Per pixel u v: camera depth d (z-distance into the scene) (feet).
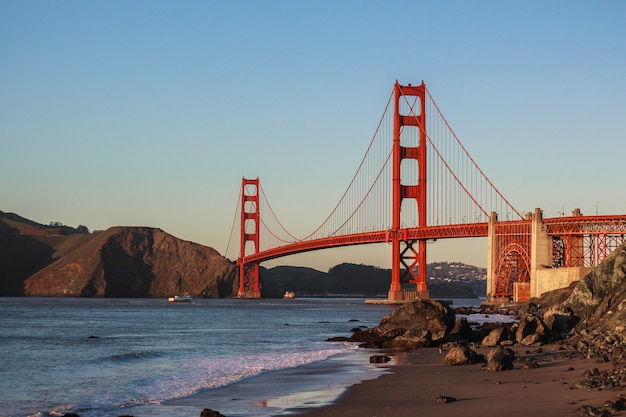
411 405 98.94
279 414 98.89
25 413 106.42
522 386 107.86
